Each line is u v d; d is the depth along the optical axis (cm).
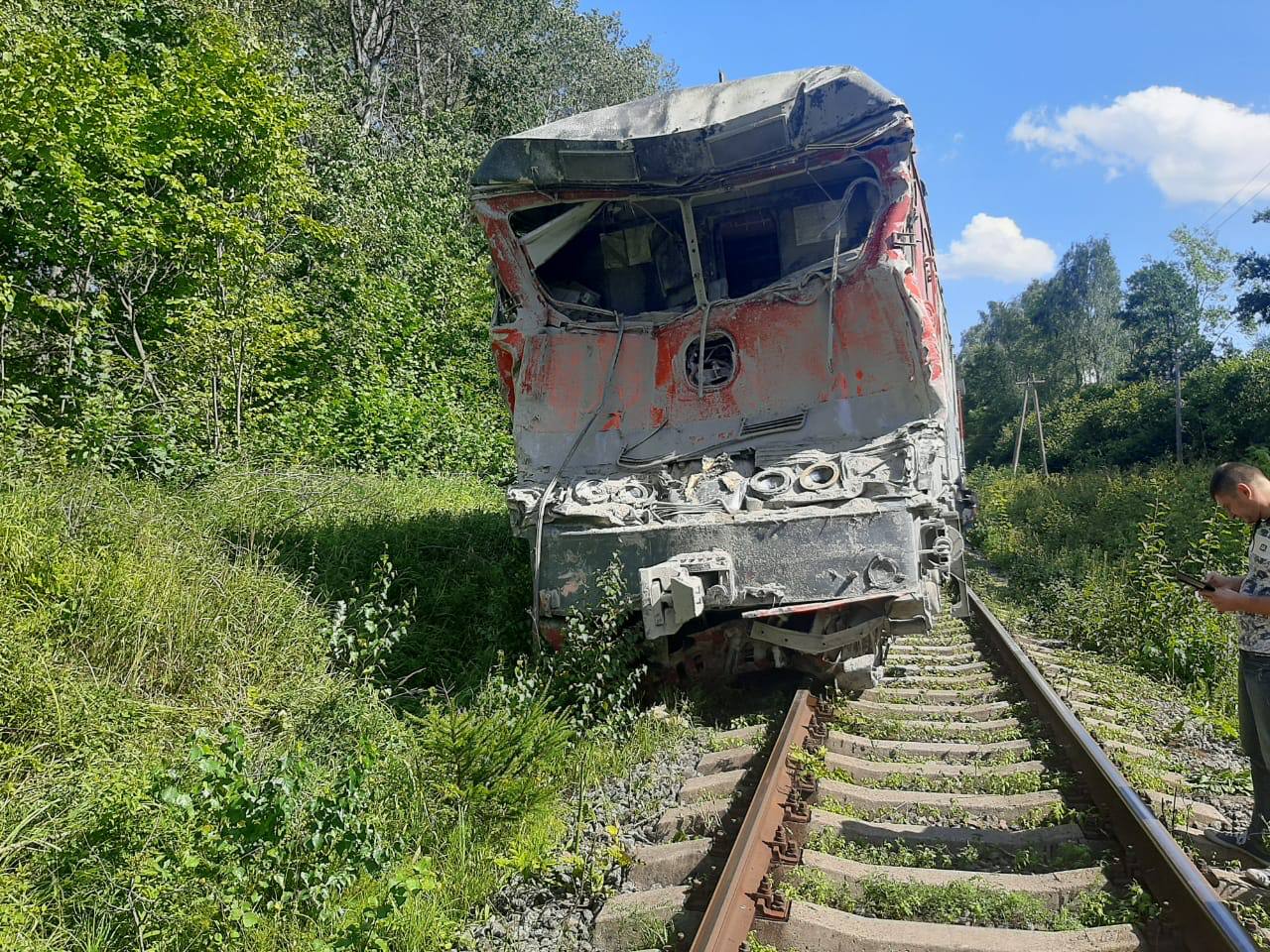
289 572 674
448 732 459
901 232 589
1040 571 1353
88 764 409
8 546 513
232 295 1042
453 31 2992
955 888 354
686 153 616
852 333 607
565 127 647
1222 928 290
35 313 927
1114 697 681
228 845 335
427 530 860
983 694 664
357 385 1307
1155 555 929
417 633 671
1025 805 439
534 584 599
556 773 487
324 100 1784
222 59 1108
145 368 957
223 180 1138
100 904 324
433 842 416
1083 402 4512
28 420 779
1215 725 616
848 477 553
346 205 1584
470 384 1652
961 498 1198
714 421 643
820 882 360
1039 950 314
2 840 348
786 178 633
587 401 665
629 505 590
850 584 529
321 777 427
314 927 337
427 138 2295
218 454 930
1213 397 2936
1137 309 4269
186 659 516
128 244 940
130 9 1188
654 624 538
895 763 512
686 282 692
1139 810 384
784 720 557
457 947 343
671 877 386
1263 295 2895
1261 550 412
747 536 544
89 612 505
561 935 350
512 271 672
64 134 869
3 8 910
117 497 662
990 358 7244
